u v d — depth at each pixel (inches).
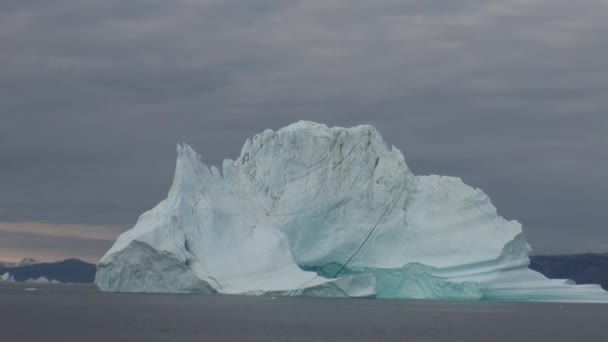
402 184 6835.6
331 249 6717.5
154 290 6230.3
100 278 6309.1
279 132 6988.2
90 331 4468.5
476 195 6840.6
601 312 7470.5
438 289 6569.9
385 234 6747.1
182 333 4402.1
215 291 6166.3
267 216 6732.3
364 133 6943.9
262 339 4190.5
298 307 6471.5
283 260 6343.5
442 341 4313.5
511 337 4603.8
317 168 6909.5
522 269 6707.7
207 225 6382.9
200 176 6614.2
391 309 6569.9
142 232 6186.0
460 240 6648.6
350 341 4200.3
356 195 6825.8
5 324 4857.3
